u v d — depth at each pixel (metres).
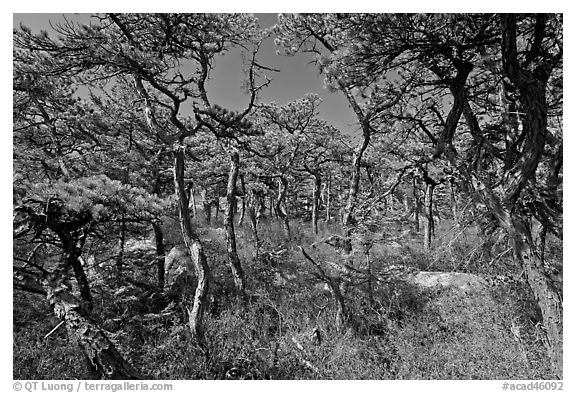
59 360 5.82
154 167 10.87
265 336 7.14
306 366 6.41
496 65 7.10
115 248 10.70
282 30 10.18
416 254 11.94
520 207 6.81
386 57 5.92
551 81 8.02
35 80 8.51
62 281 5.69
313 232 18.14
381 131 10.54
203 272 7.30
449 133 7.20
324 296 9.19
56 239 7.21
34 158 10.85
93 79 8.07
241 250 13.31
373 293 8.98
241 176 15.62
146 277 10.18
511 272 8.66
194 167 14.74
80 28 6.74
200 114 9.44
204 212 23.53
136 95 11.18
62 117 10.76
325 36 9.70
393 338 7.14
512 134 7.91
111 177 10.27
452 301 8.23
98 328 5.14
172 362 6.11
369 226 9.32
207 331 6.95
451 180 9.90
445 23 5.54
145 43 8.38
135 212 7.39
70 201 6.05
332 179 24.00
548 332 5.27
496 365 5.50
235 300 9.09
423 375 5.86
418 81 7.60
